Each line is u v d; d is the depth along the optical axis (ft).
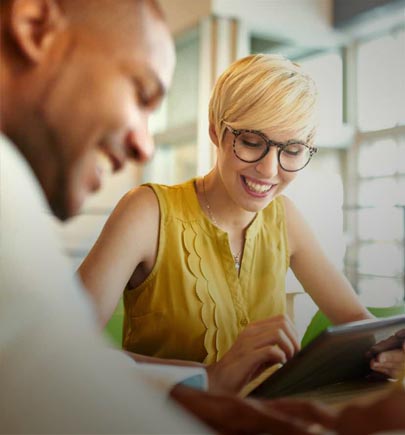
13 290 0.85
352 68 11.61
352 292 4.23
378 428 1.24
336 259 9.78
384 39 11.08
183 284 3.49
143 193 3.65
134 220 3.47
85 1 1.12
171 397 1.67
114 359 0.92
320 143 11.14
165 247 3.52
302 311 5.13
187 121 13.11
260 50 12.16
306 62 11.99
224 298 3.57
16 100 1.10
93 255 3.32
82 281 3.16
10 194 0.94
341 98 11.67
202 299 3.48
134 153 1.27
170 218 3.57
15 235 0.90
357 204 11.10
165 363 2.77
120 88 1.17
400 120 10.69
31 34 1.08
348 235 11.05
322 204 9.60
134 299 3.59
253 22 11.59
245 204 3.42
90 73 1.13
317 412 1.43
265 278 3.80
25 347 0.83
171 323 3.44
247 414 1.49
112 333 4.34
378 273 10.71
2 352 0.82
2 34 1.07
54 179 1.18
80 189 1.22
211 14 11.31
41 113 1.11
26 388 0.81
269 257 3.86
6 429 0.79
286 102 3.14
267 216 3.98
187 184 3.82
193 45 12.87
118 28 1.15
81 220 12.92
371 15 10.82
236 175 3.36
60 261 0.95
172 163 14.11
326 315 4.17
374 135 11.07
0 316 0.83
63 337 0.85
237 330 3.55
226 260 3.63
